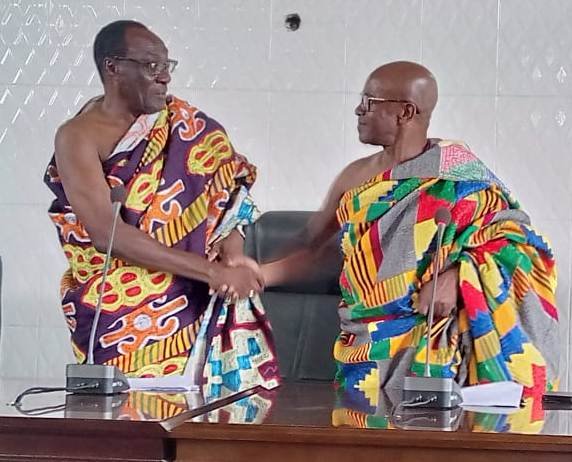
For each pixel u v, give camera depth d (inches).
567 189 149.3
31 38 152.4
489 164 149.6
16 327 152.8
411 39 149.6
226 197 109.4
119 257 103.7
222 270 104.5
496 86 149.3
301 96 150.6
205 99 150.9
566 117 149.1
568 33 148.9
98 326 104.3
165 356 104.8
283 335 133.2
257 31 150.6
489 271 108.9
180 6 150.9
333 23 150.0
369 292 112.6
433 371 107.4
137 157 106.3
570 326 147.9
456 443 68.5
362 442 68.9
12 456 69.9
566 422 77.4
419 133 116.0
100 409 76.5
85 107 108.8
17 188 152.5
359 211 115.0
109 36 105.4
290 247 131.9
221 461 69.4
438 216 93.7
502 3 149.1
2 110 152.3
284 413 79.2
